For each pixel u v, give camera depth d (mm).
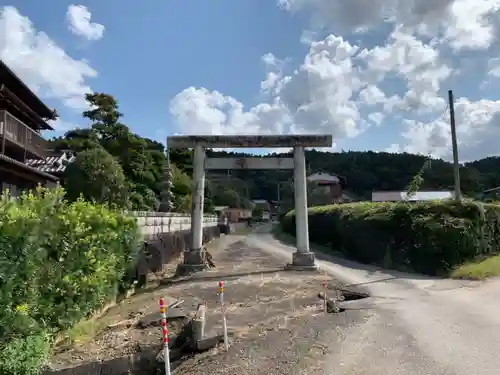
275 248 30969
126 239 11164
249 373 6250
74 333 7984
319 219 30938
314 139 17891
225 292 12398
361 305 10750
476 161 63375
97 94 37031
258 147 18031
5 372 5297
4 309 5309
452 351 6781
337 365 6387
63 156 26312
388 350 6992
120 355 7344
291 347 7422
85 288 8195
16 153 23203
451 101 18875
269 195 102562
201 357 7191
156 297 12000
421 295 11930
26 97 23766
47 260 6742
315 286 13367
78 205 8734
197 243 18078
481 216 17172
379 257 20047
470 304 10422
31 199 6891
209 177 87562
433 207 17625
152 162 37688
